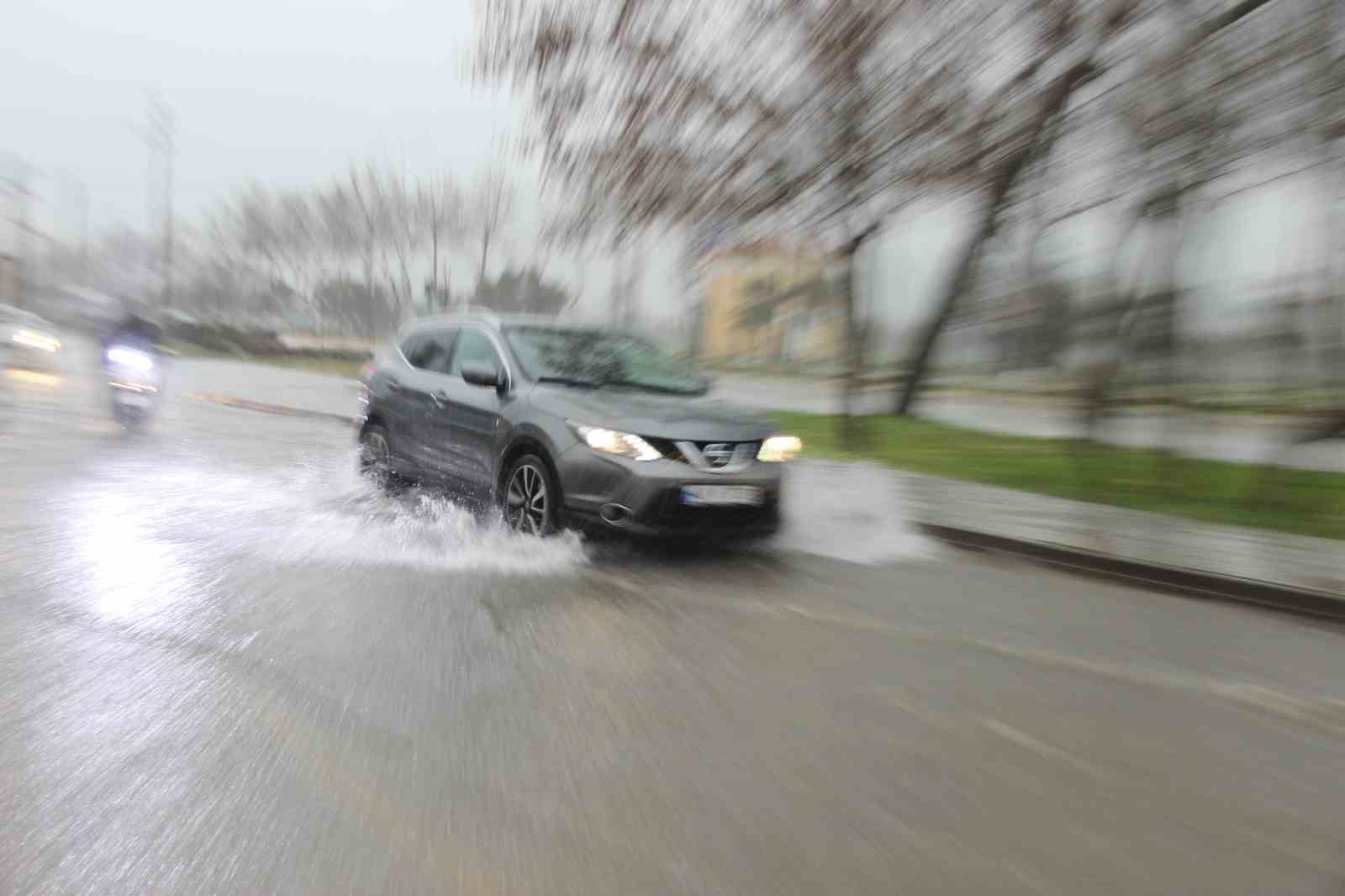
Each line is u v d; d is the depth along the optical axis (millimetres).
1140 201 11602
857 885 2869
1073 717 4336
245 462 11219
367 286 52469
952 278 16734
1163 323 11906
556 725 3959
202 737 3709
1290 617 6426
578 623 5387
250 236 54312
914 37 11828
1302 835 3293
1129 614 6297
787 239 13945
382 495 9047
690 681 4555
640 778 3502
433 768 3516
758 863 2965
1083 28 11047
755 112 12633
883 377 20500
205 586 5785
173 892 2715
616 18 12133
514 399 7434
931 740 3994
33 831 3002
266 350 49969
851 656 5070
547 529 6922
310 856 2910
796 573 6938
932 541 8492
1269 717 4449
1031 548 7984
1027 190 12859
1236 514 9625
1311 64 9742
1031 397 22219
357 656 4691
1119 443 14250
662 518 6566
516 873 2863
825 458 13812
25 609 5195
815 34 11961
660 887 2820
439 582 6121
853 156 12680
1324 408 10953
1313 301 10859
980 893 2855
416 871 2855
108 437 12961
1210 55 10172
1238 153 10578
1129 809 3438
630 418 6738
